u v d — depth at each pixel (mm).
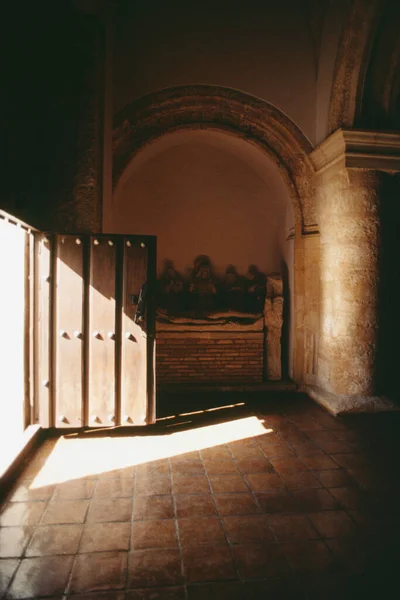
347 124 6070
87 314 4867
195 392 7000
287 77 6824
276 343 7387
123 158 6727
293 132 6820
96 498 3504
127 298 4906
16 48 4910
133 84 6574
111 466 4141
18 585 2467
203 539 2930
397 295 6355
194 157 7934
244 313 7305
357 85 5973
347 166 5906
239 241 8047
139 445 4699
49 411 4832
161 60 6637
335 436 5004
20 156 4965
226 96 6730
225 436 5000
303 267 7078
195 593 2404
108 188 5891
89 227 5117
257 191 8039
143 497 3523
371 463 4238
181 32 6688
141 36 6602
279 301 7324
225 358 7277
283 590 2430
